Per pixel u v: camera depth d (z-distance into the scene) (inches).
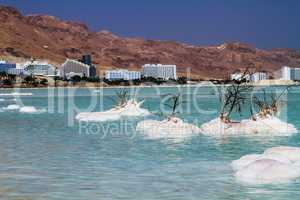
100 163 917.8
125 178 781.9
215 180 759.7
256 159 854.5
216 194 674.2
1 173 828.6
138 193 686.5
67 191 701.3
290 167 784.3
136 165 893.2
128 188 715.4
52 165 900.6
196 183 741.3
